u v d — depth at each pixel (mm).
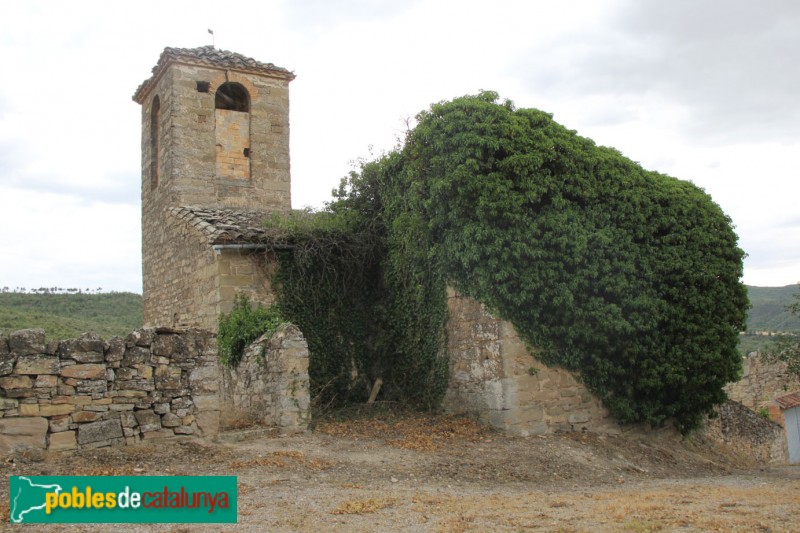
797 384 23656
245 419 13633
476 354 14836
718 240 16156
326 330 16812
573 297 14273
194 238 17391
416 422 14711
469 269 14688
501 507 8711
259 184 21141
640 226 15164
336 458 11250
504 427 14094
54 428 9625
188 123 20266
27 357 9555
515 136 14195
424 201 14984
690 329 15312
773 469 15969
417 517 7969
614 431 15375
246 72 21391
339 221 17172
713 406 17000
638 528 7449
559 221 14148
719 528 7500
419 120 15250
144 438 10391
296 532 7191
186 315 17688
